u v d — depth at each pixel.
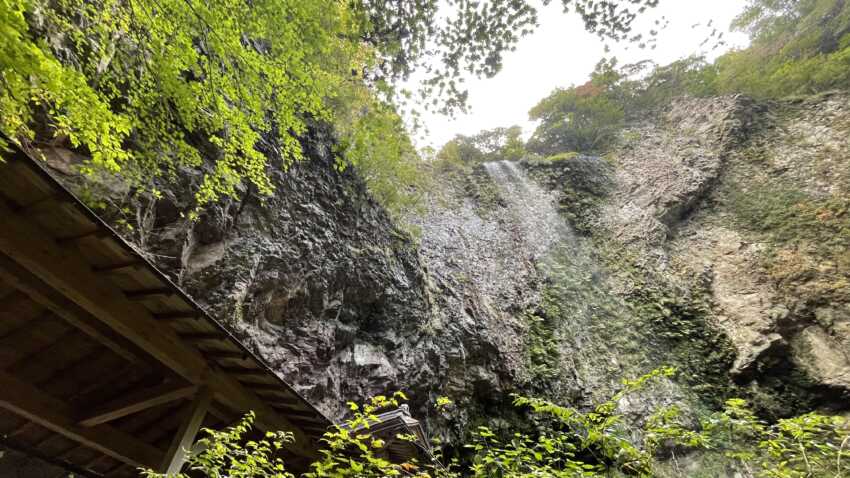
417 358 9.66
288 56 5.48
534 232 18.48
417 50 6.98
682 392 11.66
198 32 4.60
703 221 16.84
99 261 2.81
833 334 11.41
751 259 14.26
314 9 5.97
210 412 4.13
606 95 26.08
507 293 14.41
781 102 19.41
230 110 5.24
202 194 6.47
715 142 18.91
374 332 9.44
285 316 7.62
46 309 3.21
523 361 11.98
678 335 13.31
